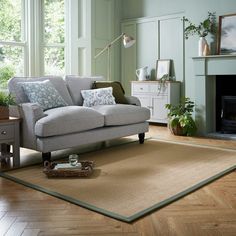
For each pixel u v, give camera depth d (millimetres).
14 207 2215
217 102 5277
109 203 2270
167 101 5711
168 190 2531
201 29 5254
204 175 2924
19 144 3264
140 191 2512
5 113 3186
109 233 1843
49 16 5867
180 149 3998
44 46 5852
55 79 4141
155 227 1918
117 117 3889
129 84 6668
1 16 5391
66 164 3049
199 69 5121
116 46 6641
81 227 1917
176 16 5855
